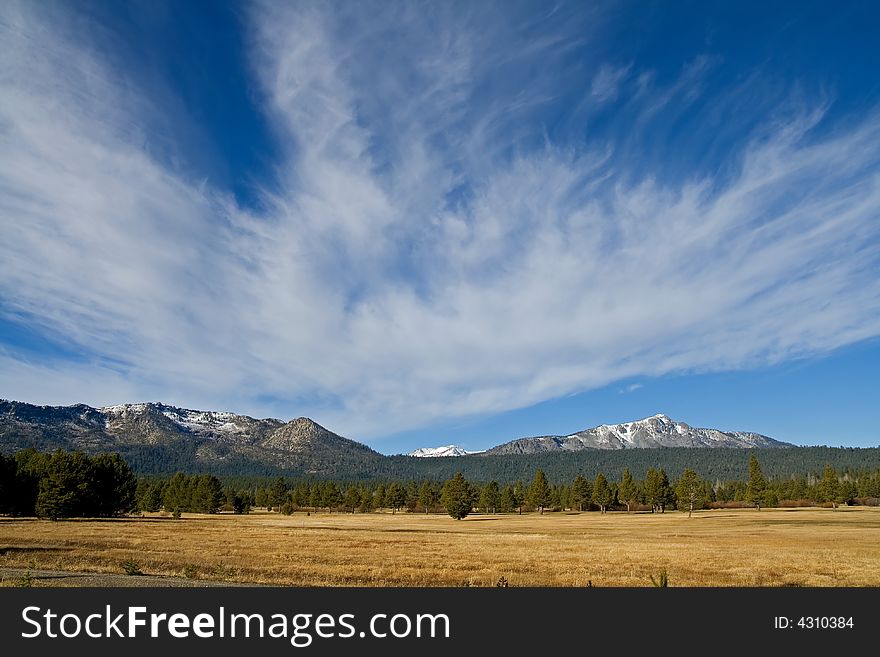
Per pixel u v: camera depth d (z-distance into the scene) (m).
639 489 156.00
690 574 31.27
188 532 62.25
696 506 151.38
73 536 52.81
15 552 36.53
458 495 118.75
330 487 173.62
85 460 91.50
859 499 162.25
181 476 153.00
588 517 124.44
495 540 55.72
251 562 33.94
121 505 99.56
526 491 173.12
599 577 29.77
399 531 72.31
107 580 24.50
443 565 34.34
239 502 154.12
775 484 178.88
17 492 91.25
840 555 41.28
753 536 62.50
